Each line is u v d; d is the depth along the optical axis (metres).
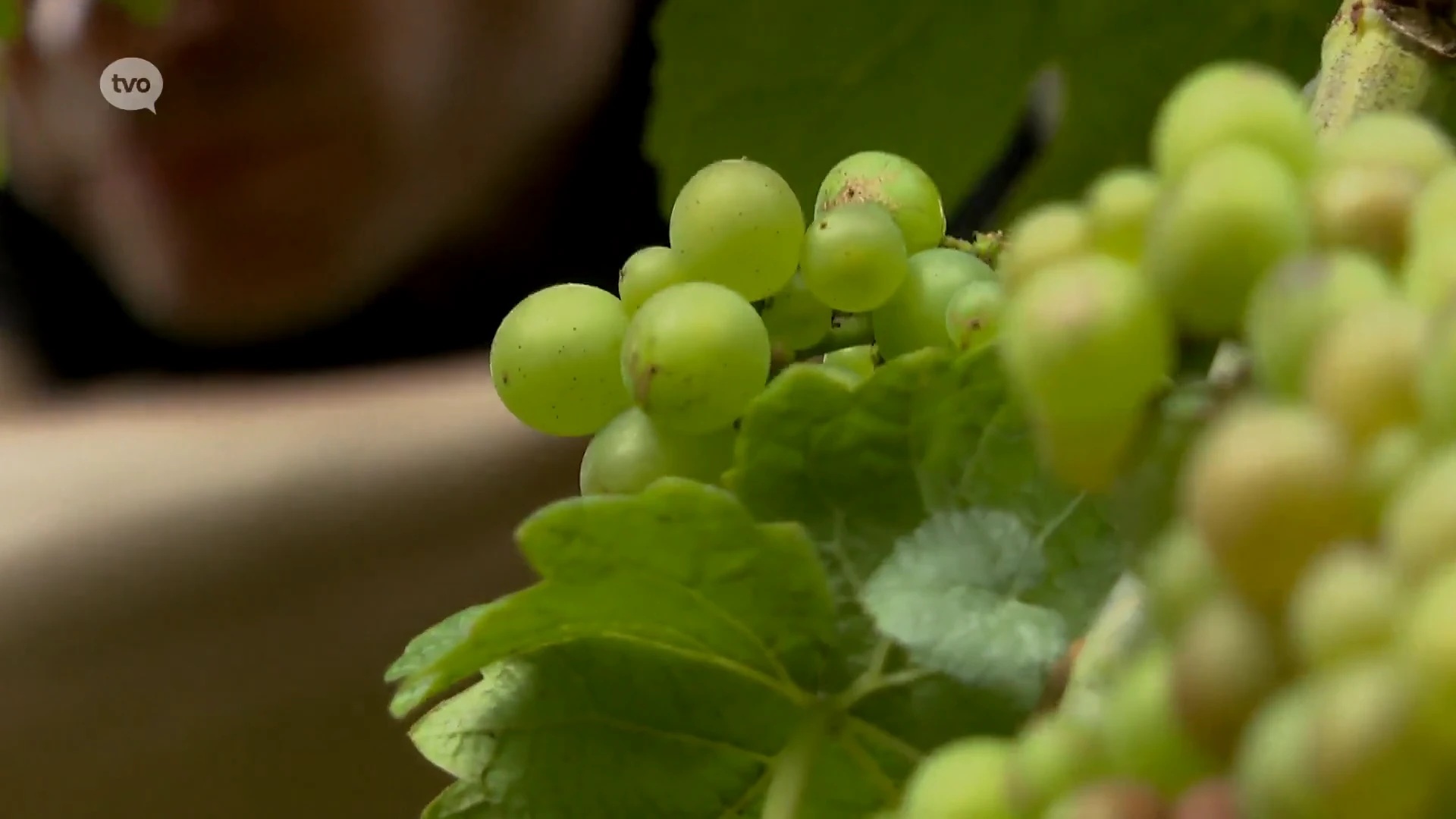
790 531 0.56
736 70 0.70
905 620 0.55
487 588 1.16
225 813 1.06
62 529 1.11
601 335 0.59
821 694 0.58
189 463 1.20
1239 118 0.53
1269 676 0.50
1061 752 0.51
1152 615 0.52
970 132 0.71
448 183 1.54
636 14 1.59
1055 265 0.53
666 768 0.58
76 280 1.55
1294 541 0.48
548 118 1.58
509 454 1.21
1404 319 0.49
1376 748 0.41
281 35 1.35
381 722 1.10
